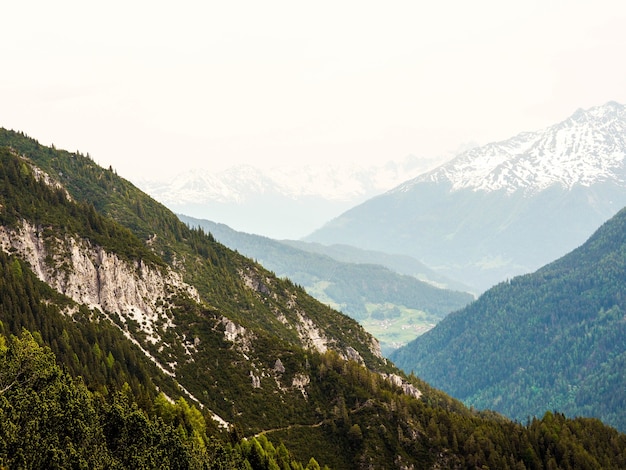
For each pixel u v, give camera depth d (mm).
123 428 162000
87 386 182625
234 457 188625
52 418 146750
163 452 164000
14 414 140250
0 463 130125
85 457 146125
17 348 159375
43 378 156750
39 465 136250
